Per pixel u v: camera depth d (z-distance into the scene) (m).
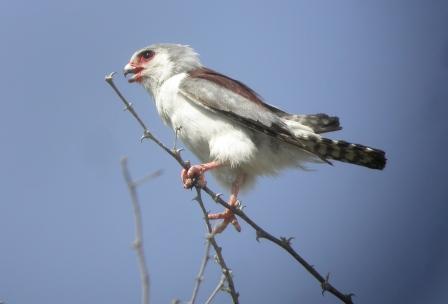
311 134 10.91
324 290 8.59
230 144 10.89
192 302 6.38
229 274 7.54
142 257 5.40
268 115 11.04
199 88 11.21
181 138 11.48
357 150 10.80
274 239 8.80
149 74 12.24
